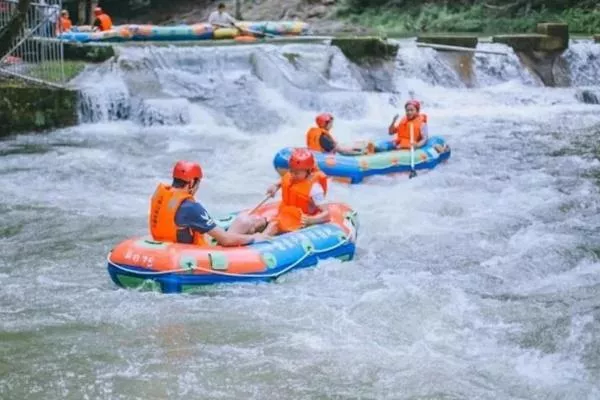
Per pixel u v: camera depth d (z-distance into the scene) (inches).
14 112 654.5
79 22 1387.8
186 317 309.0
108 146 620.4
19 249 396.2
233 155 598.9
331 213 372.5
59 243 404.8
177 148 619.2
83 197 487.8
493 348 287.0
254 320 306.7
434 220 439.2
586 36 1111.6
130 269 325.4
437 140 555.5
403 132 541.3
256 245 337.4
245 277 328.5
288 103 745.0
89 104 689.0
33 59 739.4
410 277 354.3
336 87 786.8
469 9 1332.4
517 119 739.4
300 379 265.7
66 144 624.7
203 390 259.1
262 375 268.4
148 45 820.0
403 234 414.9
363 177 505.0
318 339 292.7
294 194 360.5
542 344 289.6
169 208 329.1
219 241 332.8
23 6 637.3
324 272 349.4
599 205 466.9
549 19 1243.8
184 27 960.9
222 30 974.4
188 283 322.3
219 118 701.9
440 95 826.8
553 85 898.7
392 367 273.1
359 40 835.4
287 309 316.2
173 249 324.8
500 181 518.6
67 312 317.1
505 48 907.4
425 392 257.8
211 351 284.4
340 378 266.4
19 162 568.1
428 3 1369.3
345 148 528.1
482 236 412.2
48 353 284.0
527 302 328.2
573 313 316.2
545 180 522.3
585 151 607.2
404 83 832.9
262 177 536.7
